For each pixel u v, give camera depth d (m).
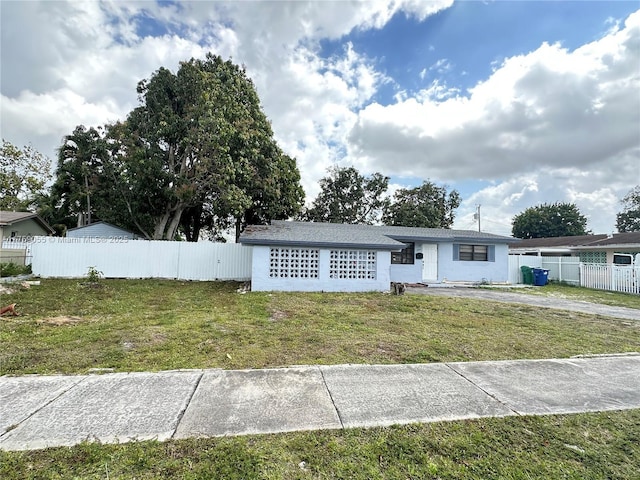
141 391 3.35
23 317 6.74
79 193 17.84
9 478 2.03
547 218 41.00
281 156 19.30
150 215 18.12
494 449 2.49
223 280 13.66
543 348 5.26
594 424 2.88
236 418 2.84
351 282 11.68
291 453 2.37
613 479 2.18
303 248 11.56
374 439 2.58
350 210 28.66
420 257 15.67
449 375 3.99
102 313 7.33
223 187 15.59
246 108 17.41
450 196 31.77
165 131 15.93
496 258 16.41
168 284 12.11
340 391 3.45
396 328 6.38
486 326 6.71
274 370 4.03
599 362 4.60
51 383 3.53
